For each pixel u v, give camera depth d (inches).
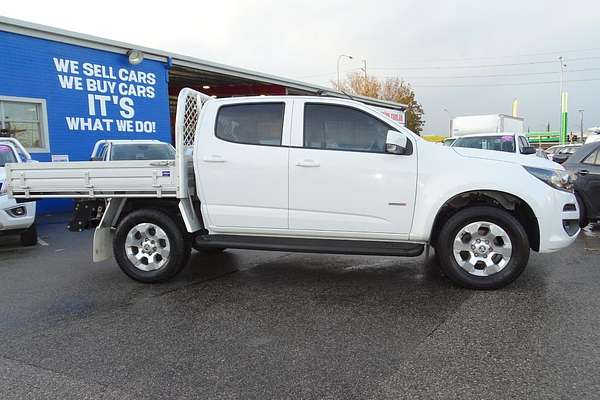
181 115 210.7
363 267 243.1
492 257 197.2
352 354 140.9
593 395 115.7
